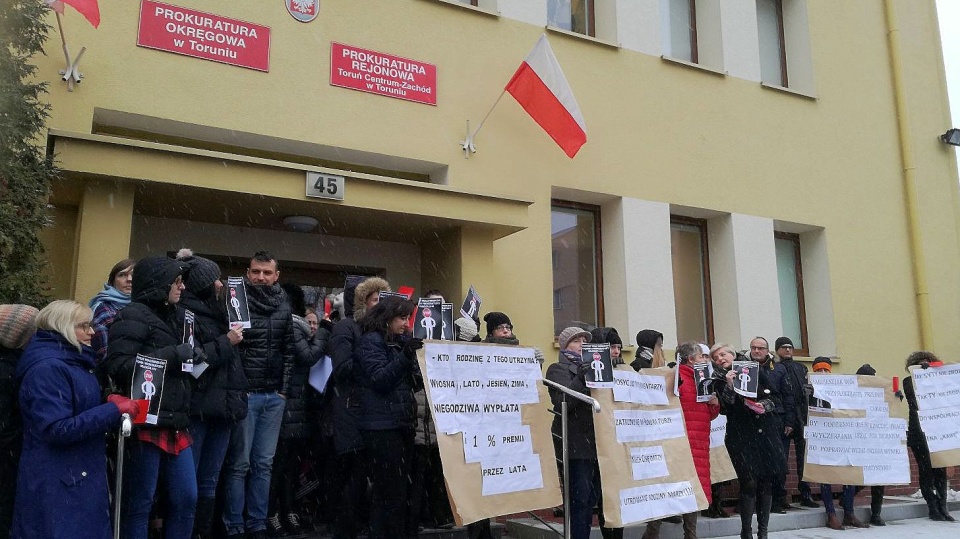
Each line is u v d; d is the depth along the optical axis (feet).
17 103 16.20
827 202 37.04
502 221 25.70
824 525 27.02
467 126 28.02
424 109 27.27
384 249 27.99
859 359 36.42
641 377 19.63
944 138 41.27
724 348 22.82
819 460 26.55
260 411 17.75
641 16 32.99
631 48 32.42
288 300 18.65
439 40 28.02
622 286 30.71
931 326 38.65
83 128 21.65
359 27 26.45
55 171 17.63
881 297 37.83
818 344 36.45
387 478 16.15
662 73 33.09
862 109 39.27
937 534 25.43
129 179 19.85
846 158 38.14
